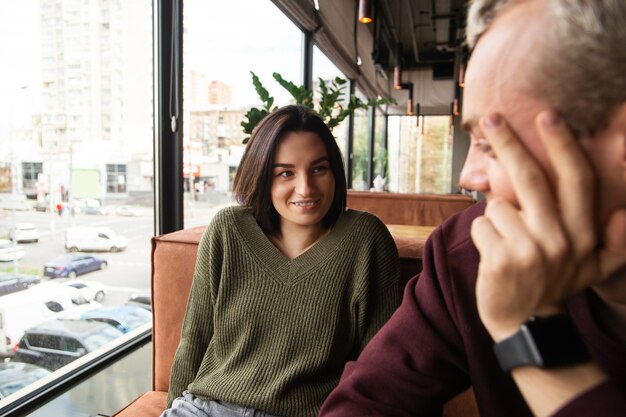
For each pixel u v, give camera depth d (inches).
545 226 13.9
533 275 14.6
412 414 24.1
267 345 39.3
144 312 78.6
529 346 15.5
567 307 17.0
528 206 14.0
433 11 278.2
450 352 24.0
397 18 311.3
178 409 38.8
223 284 41.3
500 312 15.8
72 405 56.2
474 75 14.7
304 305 39.1
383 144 396.8
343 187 44.6
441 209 134.6
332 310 38.9
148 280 79.8
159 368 52.9
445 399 25.2
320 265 39.9
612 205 13.3
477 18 14.7
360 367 25.9
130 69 74.4
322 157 41.4
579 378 15.5
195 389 39.9
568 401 15.2
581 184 13.0
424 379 24.3
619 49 12.0
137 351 72.1
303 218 41.2
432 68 387.9
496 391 22.6
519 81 13.3
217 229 42.8
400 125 398.3
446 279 24.0
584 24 12.2
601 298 16.6
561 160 13.0
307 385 37.7
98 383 61.9
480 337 22.7
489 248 15.2
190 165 88.9
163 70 80.7
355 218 41.9
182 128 85.2
